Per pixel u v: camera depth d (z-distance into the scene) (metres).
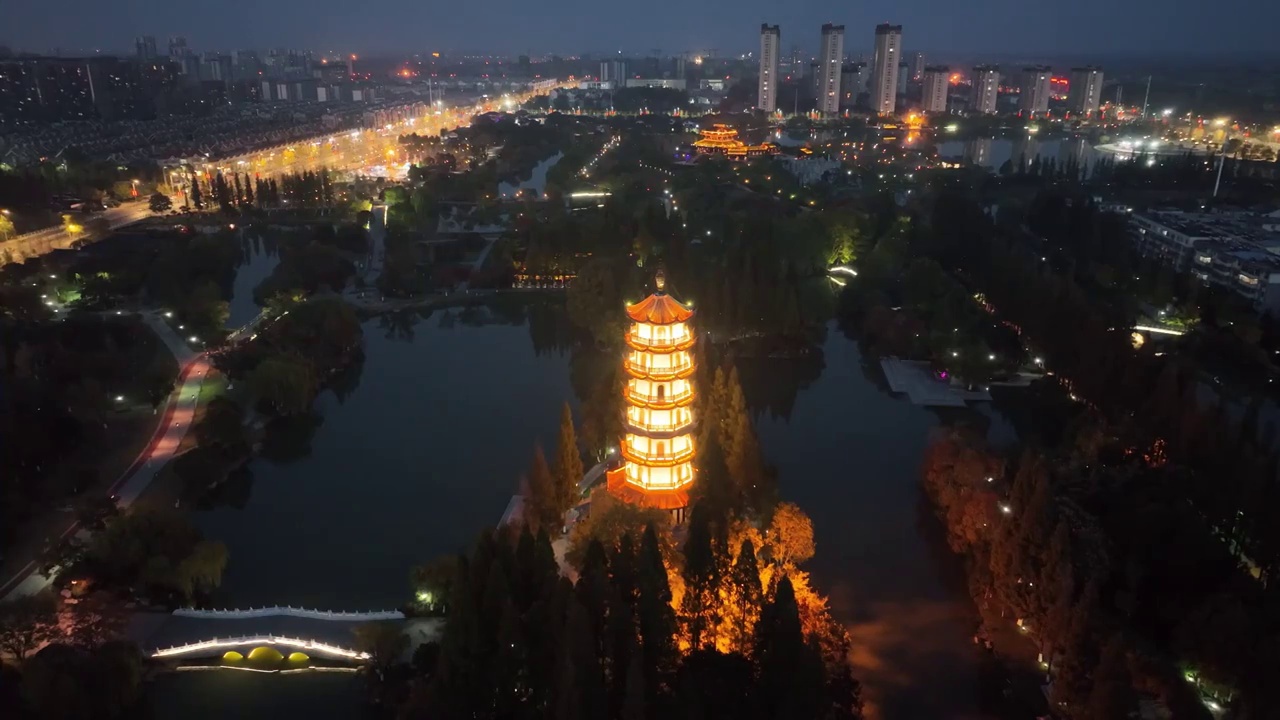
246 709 122.94
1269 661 111.31
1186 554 135.50
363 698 124.62
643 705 95.00
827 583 153.12
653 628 105.38
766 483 158.00
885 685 128.00
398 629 130.00
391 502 186.50
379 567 162.25
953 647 136.25
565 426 159.00
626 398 153.50
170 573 143.88
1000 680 128.25
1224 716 116.25
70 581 143.75
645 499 151.00
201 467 187.25
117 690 119.62
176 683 127.56
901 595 149.62
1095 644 116.31
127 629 135.88
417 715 107.06
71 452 193.88
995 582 138.00
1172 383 178.88
